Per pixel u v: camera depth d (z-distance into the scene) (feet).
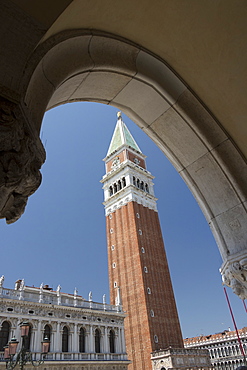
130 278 228.22
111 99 17.11
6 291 140.46
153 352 189.57
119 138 316.81
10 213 9.71
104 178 298.76
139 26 14.07
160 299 222.28
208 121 16.87
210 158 17.19
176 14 14.05
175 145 18.21
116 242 254.27
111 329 172.86
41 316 142.61
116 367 160.45
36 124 9.93
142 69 15.47
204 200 17.76
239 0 13.89
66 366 139.74
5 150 8.54
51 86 11.09
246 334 297.33
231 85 16.03
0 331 128.16
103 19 12.75
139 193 273.33
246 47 15.10
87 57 13.04
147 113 17.85
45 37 10.27
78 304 165.78
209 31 14.80
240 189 16.15
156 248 252.21
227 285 16.96
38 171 9.87
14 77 8.54
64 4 8.98
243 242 15.44
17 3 8.52
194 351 197.16
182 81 16.29
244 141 16.69
